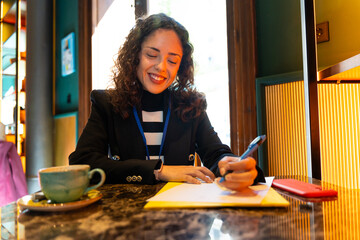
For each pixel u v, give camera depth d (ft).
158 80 3.62
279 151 5.17
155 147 3.74
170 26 3.60
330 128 2.99
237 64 5.70
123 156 3.52
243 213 1.51
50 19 11.75
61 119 11.05
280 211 1.54
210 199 1.74
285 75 4.99
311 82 2.99
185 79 4.01
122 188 2.31
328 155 2.97
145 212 1.56
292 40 5.10
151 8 8.63
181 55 3.79
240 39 5.69
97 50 9.70
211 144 3.65
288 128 5.06
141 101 3.83
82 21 9.87
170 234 1.20
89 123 3.54
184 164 3.63
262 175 2.26
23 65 11.20
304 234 1.17
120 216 1.49
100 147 3.37
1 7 12.09
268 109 5.36
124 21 9.09
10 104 11.69
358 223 1.31
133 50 3.65
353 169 2.97
